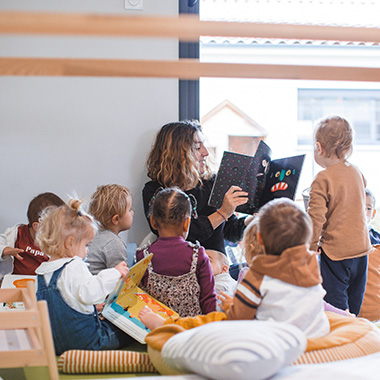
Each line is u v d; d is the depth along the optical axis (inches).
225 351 40.8
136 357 55.6
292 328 44.5
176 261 63.0
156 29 42.9
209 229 76.9
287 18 98.7
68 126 88.9
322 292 51.3
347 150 73.9
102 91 89.3
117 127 89.8
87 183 89.7
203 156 82.7
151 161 83.2
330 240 73.7
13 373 56.4
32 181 88.7
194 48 90.4
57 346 59.1
